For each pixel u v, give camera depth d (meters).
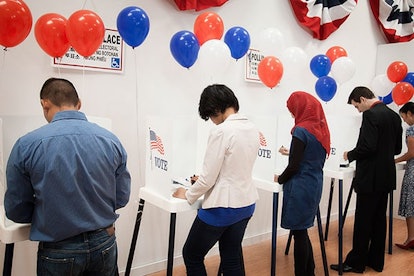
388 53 4.03
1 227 1.35
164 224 2.57
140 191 1.93
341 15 3.46
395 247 3.17
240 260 1.71
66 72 2.06
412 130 2.97
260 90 3.07
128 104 2.31
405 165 3.10
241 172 1.57
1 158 1.49
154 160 1.86
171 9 2.44
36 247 2.05
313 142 2.00
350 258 2.61
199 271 1.68
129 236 2.40
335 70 2.97
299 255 2.12
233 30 2.39
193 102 2.62
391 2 4.04
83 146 1.17
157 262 2.56
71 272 1.18
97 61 2.15
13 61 1.90
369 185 2.42
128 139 2.33
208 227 1.58
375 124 2.38
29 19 1.47
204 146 2.40
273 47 2.68
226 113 1.60
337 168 2.64
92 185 1.18
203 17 2.21
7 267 1.38
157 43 2.40
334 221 3.89
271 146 2.21
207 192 1.61
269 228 3.34
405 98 3.15
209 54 2.10
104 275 1.29
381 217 2.57
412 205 3.03
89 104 2.15
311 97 2.08
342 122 2.75
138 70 2.33
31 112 1.97
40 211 1.15
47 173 1.10
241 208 1.59
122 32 1.92
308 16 3.28
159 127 1.77
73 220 1.15
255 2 2.95
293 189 2.05
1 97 1.88
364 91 2.56
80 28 1.59
